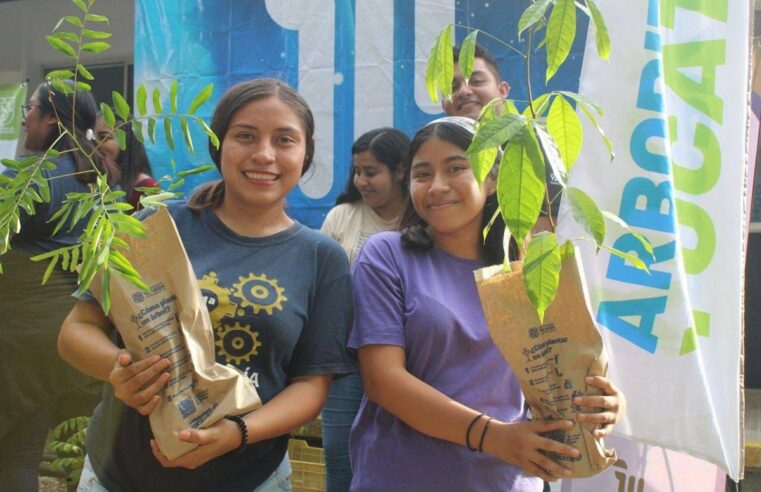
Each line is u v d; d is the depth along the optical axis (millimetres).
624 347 2479
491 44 3713
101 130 3234
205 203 2021
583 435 1719
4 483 3334
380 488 2002
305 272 1978
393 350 1968
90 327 1903
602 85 2547
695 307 2535
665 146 2479
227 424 1751
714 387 2498
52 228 3141
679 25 2586
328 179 3900
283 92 1979
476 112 3158
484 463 1956
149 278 1718
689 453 2385
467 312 2006
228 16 3984
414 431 2000
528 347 1707
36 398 3289
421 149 2055
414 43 3785
